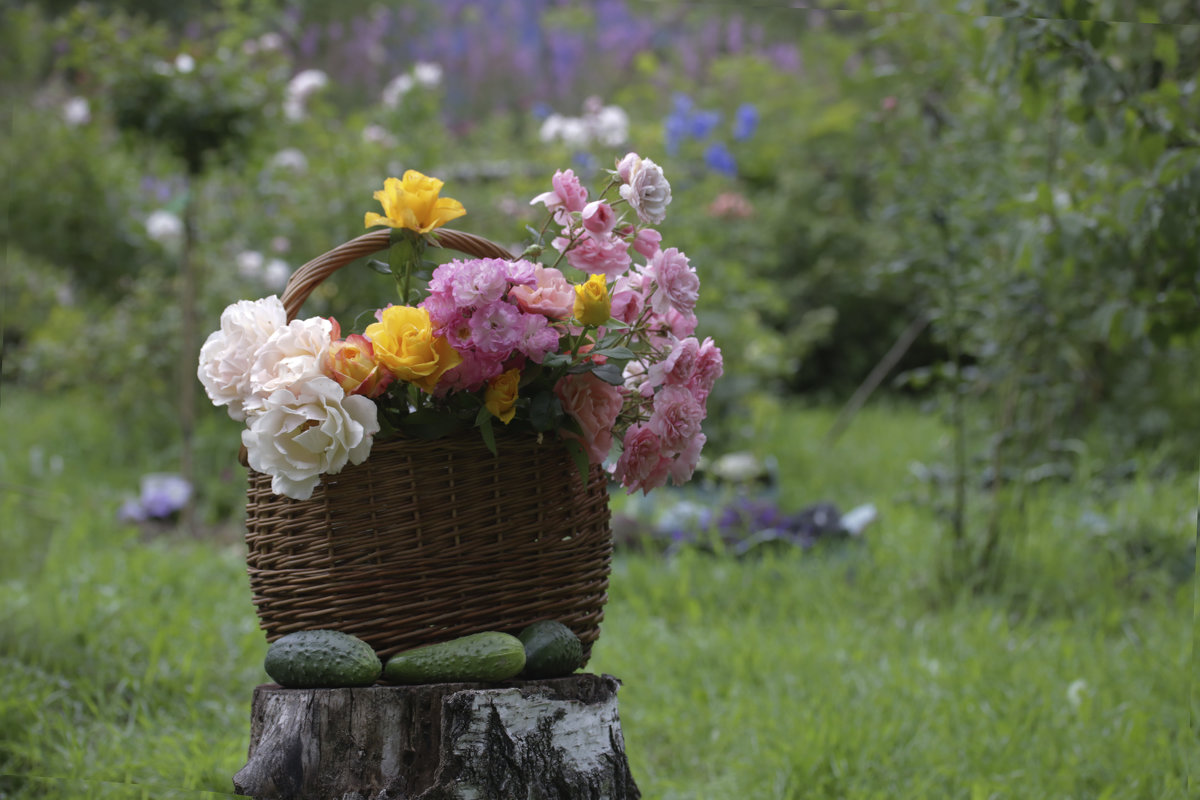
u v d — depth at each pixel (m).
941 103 4.48
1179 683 3.20
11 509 4.37
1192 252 3.24
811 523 4.88
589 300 1.78
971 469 4.88
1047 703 3.09
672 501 5.37
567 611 1.94
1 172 7.08
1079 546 4.61
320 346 1.71
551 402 1.76
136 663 3.29
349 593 1.80
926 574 4.38
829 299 9.62
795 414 8.27
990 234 4.36
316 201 6.55
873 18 4.57
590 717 1.86
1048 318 4.23
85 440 6.34
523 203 6.73
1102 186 3.59
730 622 3.96
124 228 7.33
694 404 1.88
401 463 1.78
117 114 5.39
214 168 5.64
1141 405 6.47
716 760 3.00
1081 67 3.18
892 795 2.67
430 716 1.77
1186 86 3.12
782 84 10.23
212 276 6.53
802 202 9.64
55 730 2.81
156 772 2.62
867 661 3.54
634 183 1.89
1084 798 2.68
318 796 1.77
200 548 4.79
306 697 1.78
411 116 6.76
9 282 7.11
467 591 1.82
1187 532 4.65
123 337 6.55
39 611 3.39
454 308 1.74
